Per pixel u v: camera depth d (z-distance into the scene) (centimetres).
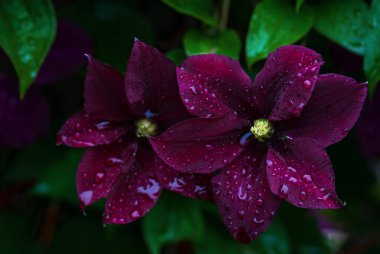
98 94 52
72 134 52
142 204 52
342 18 55
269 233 63
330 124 50
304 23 55
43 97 63
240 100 51
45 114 64
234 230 50
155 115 53
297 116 50
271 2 55
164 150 49
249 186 50
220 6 57
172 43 63
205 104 50
